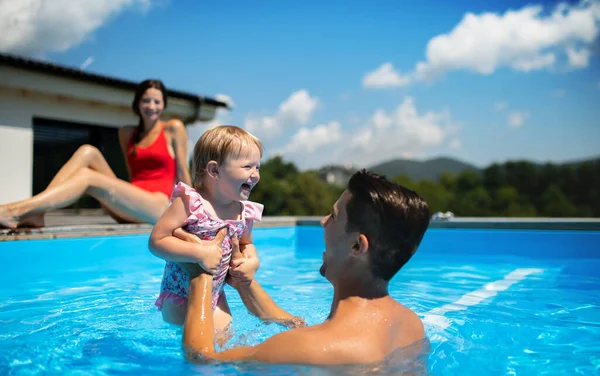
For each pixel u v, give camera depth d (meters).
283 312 2.35
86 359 1.80
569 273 4.07
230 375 1.49
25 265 4.11
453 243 5.69
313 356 1.44
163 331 2.21
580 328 2.23
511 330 2.19
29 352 1.90
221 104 12.27
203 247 2.00
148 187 5.61
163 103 5.80
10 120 9.39
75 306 2.80
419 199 1.59
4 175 9.30
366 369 1.42
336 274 1.62
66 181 4.86
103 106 10.77
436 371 1.56
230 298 3.07
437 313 2.56
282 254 5.61
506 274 4.05
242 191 2.40
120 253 4.82
